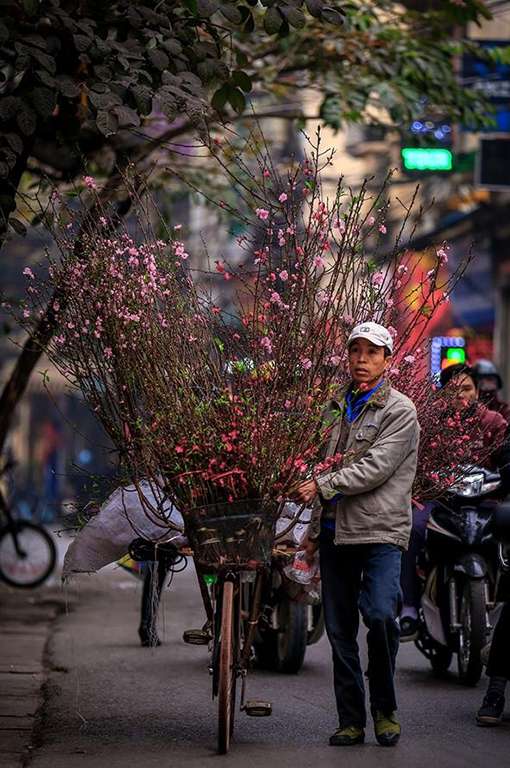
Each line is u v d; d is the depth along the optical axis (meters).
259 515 10.46
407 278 12.21
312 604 14.14
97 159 20.84
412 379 12.18
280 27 12.23
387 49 21.38
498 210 41.38
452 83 21.83
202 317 11.19
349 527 10.70
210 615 11.16
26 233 12.70
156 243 11.35
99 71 12.16
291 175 12.27
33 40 12.15
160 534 11.68
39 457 65.19
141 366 10.93
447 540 13.77
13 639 17.31
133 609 20.70
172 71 12.61
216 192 23.64
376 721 10.91
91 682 13.98
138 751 10.69
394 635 10.70
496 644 11.84
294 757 10.41
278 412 10.70
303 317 11.01
